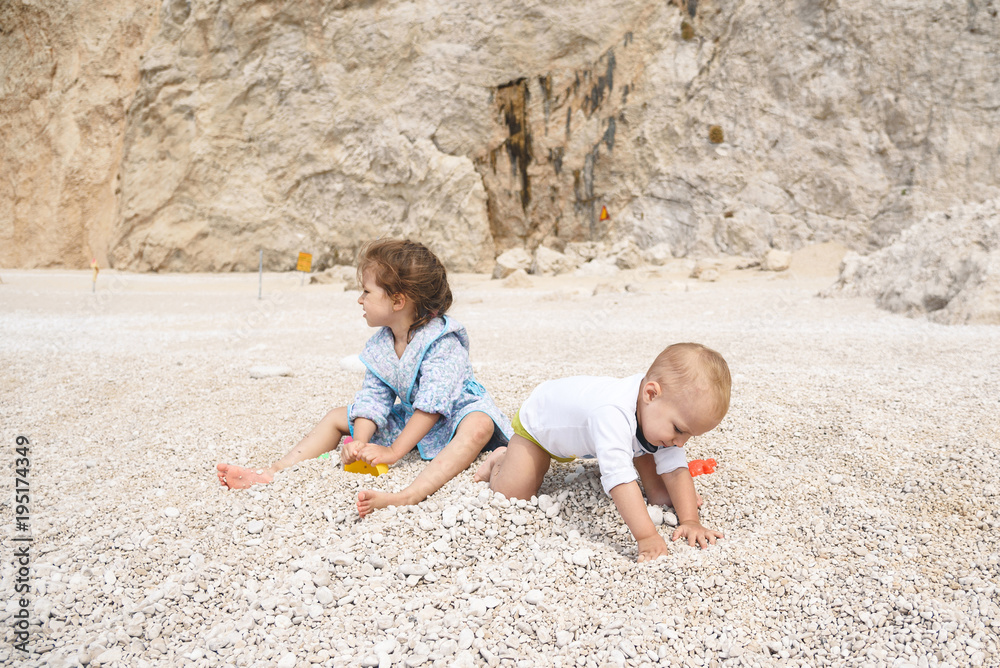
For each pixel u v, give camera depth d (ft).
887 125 64.08
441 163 72.90
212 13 74.38
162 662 6.09
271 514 8.52
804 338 22.11
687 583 7.00
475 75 72.64
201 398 14.76
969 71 61.52
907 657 5.91
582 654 6.12
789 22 66.39
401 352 10.46
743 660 6.00
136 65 81.76
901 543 7.68
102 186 82.48
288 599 6.87
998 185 60.90
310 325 31.83
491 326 28.30
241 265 77.10
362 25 73.97
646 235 71.10
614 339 23.22
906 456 9.89
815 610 6.61
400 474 9.66
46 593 7.04
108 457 11.28
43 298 48.11
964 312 25.27
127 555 7.75
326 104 75.46
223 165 76.43
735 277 55.88
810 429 11.28
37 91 84.28
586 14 70.44
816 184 65.87
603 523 8.42
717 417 7.80
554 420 8.66
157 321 35.06
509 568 7.43
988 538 7.64
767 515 8.57
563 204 73.56
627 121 70.69
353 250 76.59
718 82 68.90
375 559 7.43
